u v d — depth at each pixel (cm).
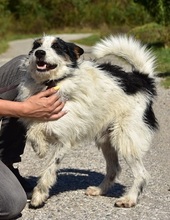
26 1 4275
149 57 572
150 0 2252
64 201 536
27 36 3844
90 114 527
